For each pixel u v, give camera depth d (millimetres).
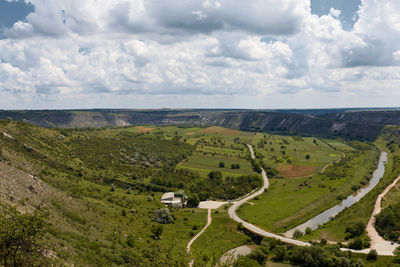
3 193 57406
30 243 28969
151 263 57906
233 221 121125
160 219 109188
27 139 147875
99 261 49188
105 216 90188
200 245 93562
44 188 81188
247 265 75562
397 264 73188
